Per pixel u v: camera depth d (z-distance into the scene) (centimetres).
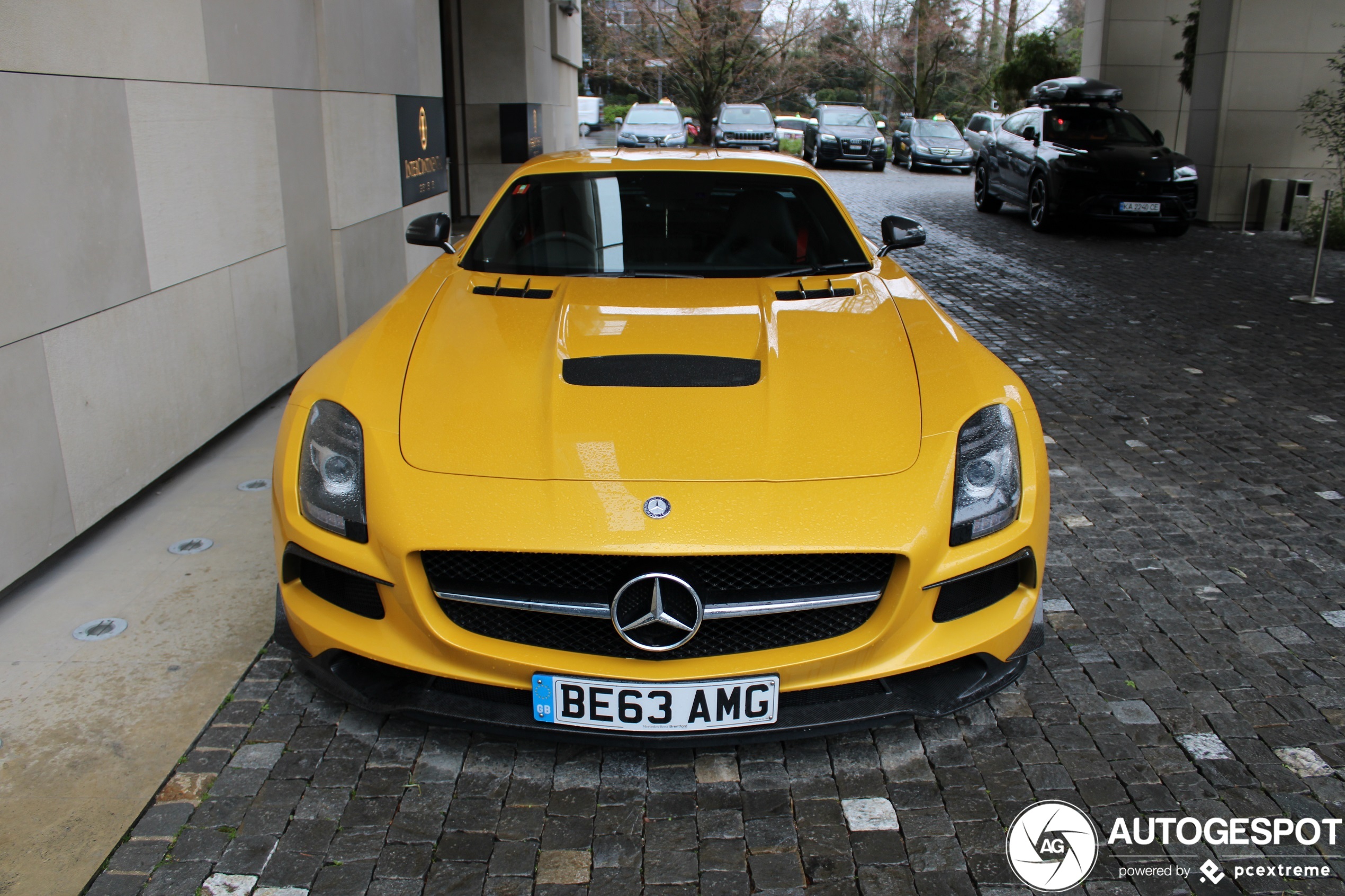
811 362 239
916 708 210
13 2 284
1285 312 749
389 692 212
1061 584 314
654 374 232
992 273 920
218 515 347
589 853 195
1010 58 3466
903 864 194
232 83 429
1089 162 1169
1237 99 1270
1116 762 226
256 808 205
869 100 4331
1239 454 435
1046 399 518
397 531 200
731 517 195
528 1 1327
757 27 2542
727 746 214
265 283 465
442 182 798
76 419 312
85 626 272
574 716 205
